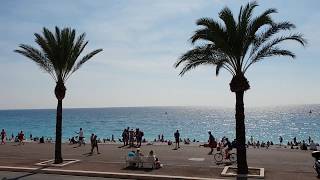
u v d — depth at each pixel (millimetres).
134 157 23891
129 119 199375
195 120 188000
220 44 21266
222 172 21750
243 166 21562
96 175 22000
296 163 25359
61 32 25531
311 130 117062
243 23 21438
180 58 22484
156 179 20828
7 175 22297
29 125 153000
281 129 122875
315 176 20703
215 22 21406
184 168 23312
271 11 21266
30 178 21359
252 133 110312
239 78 21750
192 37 22234
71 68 26109
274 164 24922
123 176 21469
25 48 25344
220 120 187875
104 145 37281
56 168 23719
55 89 25812
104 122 171375
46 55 25375
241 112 21875
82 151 32062
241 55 22062
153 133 110812
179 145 37656
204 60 22422
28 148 34938
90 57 26688
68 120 192750
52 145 38188
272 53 22000
